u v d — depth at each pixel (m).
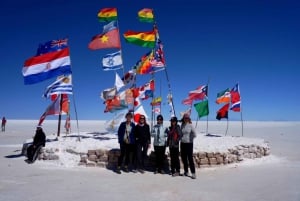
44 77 14.19
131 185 9.27
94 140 14.61
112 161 11.88
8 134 33.62
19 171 11.20
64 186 9.07
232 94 18.33
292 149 18.66
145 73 15.41
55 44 14.59
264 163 13.02
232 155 12.68
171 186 9.16
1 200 7.65
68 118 17.59
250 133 36.38
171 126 10.93
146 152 11.67
